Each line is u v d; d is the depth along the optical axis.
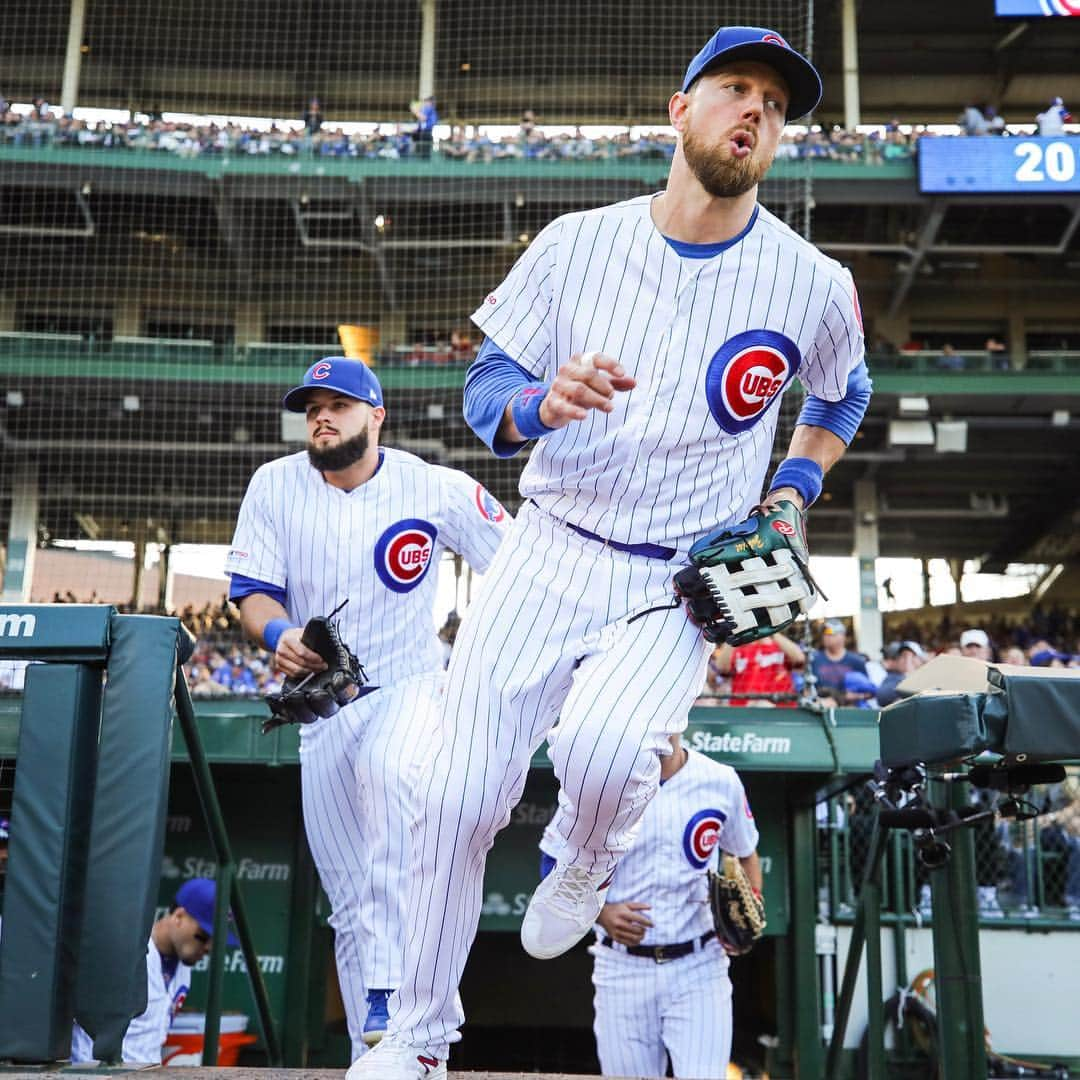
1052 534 63.78
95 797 5.95
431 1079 5.01
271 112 53.59
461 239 45.97
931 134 48.38
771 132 4.77
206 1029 8.97
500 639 4.95
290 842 14.69
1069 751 6.31
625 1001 10.55
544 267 5.01
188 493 46.47
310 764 8.86
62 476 46.06
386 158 43.47
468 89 53.06
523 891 14.66
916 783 7.12
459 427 43.91
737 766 13.54
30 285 47.47
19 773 5.88
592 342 4.95
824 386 5.44
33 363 43.22
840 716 13.73
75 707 5.95
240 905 9.49
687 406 4.89
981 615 66.25
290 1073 5.67
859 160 44.25
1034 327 53.84
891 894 15.32
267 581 8.83
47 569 45.84
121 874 5.86
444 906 4.91
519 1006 19.70
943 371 47.50
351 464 8.73
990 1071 14.77
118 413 45.53
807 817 14.78
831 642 22.70
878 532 60.41
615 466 4.91
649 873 10.45
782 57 4.68
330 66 52.16
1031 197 44.03
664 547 5.00
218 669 32.00
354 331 46.69
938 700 6.51
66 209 46.25
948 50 54.06
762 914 10.20
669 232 4.91
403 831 8.12
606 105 53.00
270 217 46.16
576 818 4.95
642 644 4.88
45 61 52.12
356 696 8.48
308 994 14.60
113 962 5.79
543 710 5.00
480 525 9.03
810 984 14.41
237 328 47.69
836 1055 9.43
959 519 63.00
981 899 15.84
